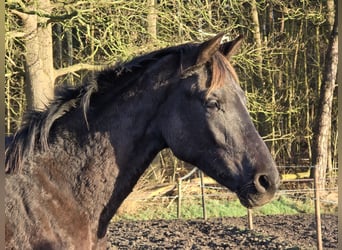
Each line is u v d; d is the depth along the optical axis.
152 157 3.00
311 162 16.03
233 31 14.24
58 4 9.66
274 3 15.58
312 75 16.83
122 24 10.15
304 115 16.75
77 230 2.80
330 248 8.85
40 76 10.30
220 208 13.14
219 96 2.82
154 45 10.69
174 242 9.45
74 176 2.88
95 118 2.96
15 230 2.70
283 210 12.96
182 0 10.73
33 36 10.04
